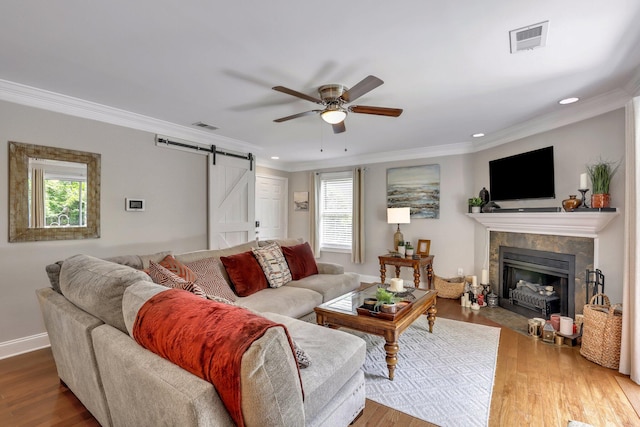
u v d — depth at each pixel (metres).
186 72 2.34
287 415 0.99
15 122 2.63
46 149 2.79
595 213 2.68
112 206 3.26
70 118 2.95
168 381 1.00
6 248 2.61
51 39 1.90
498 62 2.18
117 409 1.35
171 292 1.31
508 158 3.84
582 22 1.71
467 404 1.98
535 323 3.06
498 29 1.79
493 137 4.10
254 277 2.96
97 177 3.13
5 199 2.59
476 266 4.53
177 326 1.09
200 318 1.08
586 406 1.95
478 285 4.29
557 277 3.37
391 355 2.24
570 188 3.17
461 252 4.66
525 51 2.03
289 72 2.33
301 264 3.58
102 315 1.50
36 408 1.92
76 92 2.74
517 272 3.96
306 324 2.00
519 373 2.36
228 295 2.63
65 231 2.91
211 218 4.25
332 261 5.98
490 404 1.98
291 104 3.02
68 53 2.07
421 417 1.86
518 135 3.77
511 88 2.62
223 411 0.95
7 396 2.04
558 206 3.29
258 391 0.90
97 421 1.77
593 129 2.93
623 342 2.32
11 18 1.68
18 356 2.62
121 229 3.33
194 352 1.00
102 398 1.50
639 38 1.87
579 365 2.48
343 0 1.54
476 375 2.33
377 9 1.61
